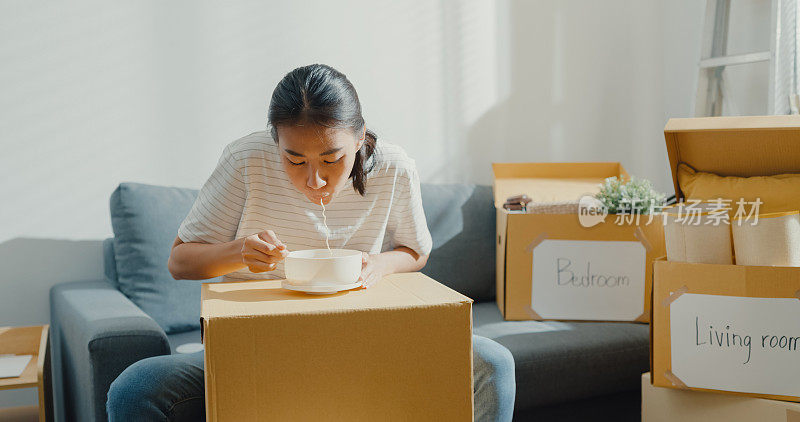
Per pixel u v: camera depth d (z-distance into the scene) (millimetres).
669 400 1397
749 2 2355
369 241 1372
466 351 908
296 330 849
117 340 1359
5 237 1881
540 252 1907
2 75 1845
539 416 1698
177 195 1893
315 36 2215
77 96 1930
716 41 2416
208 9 2068
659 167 2793
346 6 2254
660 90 2775
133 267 1780
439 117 2432
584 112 2688
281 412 848
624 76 2740
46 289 1939
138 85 1999
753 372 1268
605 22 2693
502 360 1224
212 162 2105
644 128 2781
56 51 1899
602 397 1774
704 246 1331
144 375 1094
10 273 1893
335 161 1061
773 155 1510
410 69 2371
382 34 2316
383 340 877
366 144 1253
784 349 1244
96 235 1982
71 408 1645
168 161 2049
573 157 2682
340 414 868
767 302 1252
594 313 1895
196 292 1841
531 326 1852
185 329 1826
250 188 1272
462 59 2455
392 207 1379
